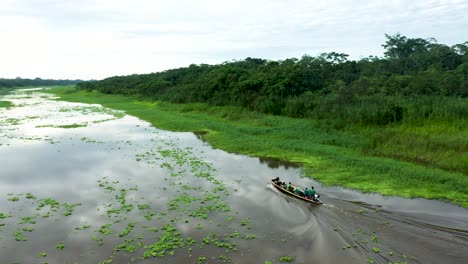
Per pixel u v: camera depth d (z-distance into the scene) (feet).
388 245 53.16
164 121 187.42
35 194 76.33
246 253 52.44
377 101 156.66
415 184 81.15
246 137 139.13
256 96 211.41
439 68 224.12
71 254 51.93
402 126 128.47
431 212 65.46
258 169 97.60
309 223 61.57
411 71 235.61
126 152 115.96
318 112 166.40
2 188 79.82
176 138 143.74
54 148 120.88
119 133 154.10
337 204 69.51
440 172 88.53
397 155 107.14
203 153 116.98
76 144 128.06
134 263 49.65
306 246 54.34
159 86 334.85
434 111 129.80
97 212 67.05
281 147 121.49
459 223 60.18
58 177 88.17
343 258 50.39
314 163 102.01
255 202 72.69
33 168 95.86
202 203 72.13
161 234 58.49
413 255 50.31
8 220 63.26
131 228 60.44
